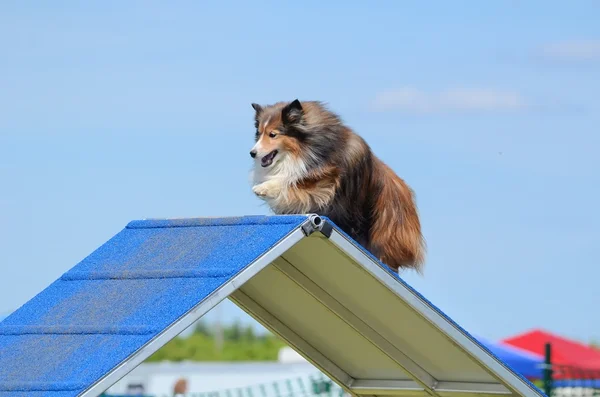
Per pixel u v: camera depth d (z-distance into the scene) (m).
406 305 11.07
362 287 11.31
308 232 10.22
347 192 13.00
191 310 9.59
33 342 10.42
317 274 11.62
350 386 13.78
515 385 11.34
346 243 10.41
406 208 13.51
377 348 12.69
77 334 10.20
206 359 55.44
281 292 12.48
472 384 12.48
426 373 12.77
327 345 13.34
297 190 12.96
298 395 28.66
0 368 10.11
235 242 10.62
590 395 23.89
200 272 10.23
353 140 13.11
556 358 32.16
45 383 9.48
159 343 9.45
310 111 13.16
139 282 10.70
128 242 11.89
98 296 10.81
